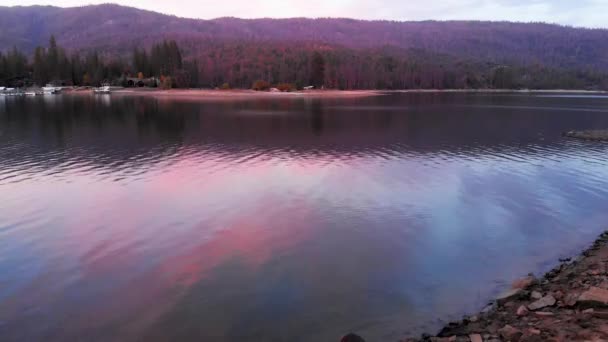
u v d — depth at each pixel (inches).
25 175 1052.5
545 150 1466.5
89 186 950.4
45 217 748.6
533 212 786.8
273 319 437.1
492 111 3262.8
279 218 743.7
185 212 774.5
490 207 813.9
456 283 513.7
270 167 1151.6
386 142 1614.2
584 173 1105.4
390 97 5757.9
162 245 627.2
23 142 1562.5
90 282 517.3
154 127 2039.9
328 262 569.9
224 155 1325.0
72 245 628.1
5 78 6786.4
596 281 487.8
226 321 433.7
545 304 435.8
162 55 7367.1
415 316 440.8
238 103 3941.9
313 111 3061.0
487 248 621.9
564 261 577.0
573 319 391.9
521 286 491.5
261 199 855.1
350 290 495.8
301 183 979.3
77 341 403.5
